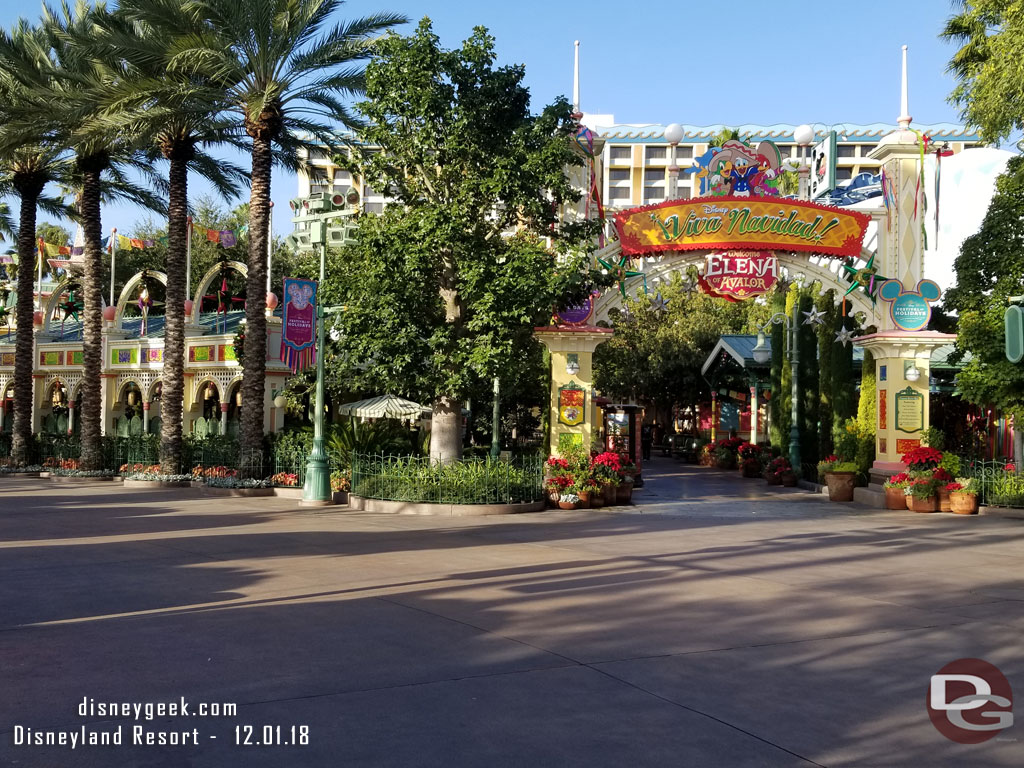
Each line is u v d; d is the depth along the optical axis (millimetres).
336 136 24078
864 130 102312
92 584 10055
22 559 11867
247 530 15281
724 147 22078
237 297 38688
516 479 19594
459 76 18969
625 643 7516
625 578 10656
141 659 6902
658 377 44844
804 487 26422
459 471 19422
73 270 40688
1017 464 22141
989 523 17344
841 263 22422
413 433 29938
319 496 20406
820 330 27344
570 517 18047
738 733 5387
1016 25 18797
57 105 24859
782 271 23719
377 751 5035
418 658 6977
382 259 18594
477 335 18812
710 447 40156
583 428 21469
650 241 21516
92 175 28547
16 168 30641
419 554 12508
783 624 8289
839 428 25875
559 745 5148
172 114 23422
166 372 26109
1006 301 19844
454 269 19672
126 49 22453
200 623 8125
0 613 8531
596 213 21297
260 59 22453
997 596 9750
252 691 6109
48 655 7000
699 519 17781
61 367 37656
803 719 5656
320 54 22422
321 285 20391
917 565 11930
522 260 18391
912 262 22141
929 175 23344
